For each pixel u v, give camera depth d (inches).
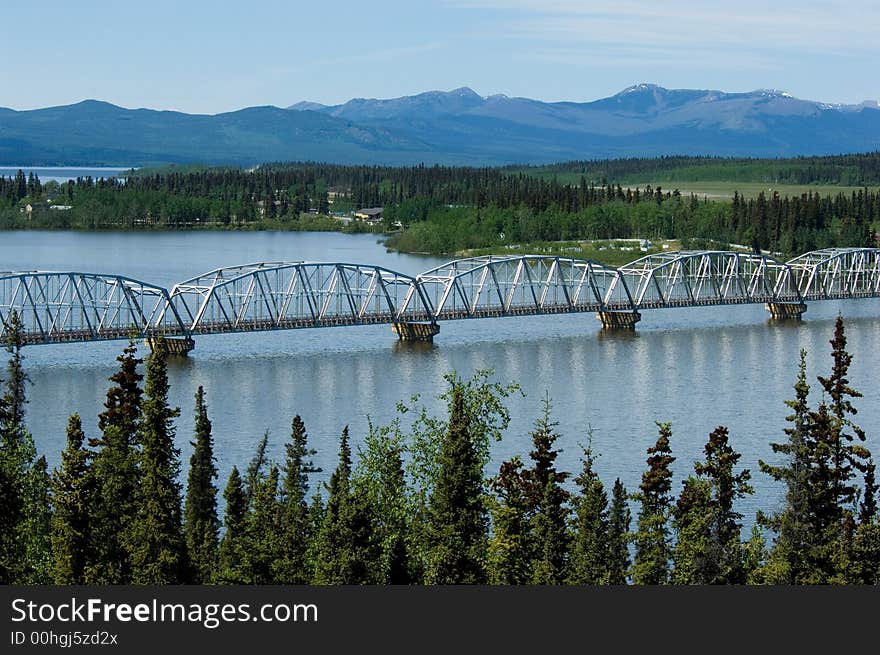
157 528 3961.6
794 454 4084.6
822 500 3937.0
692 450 6181.1
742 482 4069.9
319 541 3853.3
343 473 4148.6
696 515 3946.9
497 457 5890.8
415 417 6934.1
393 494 4003.4
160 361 4279.0
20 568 3777.1
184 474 5506.9
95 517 3843.5
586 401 7504.9
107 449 4261.8
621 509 4106.8
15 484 3860.7
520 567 3804.1
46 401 7155.5
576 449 6151.6
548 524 3855.8
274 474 4119.1
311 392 7682.1
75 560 3764.8
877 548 3912.4
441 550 3730.3
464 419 3907.5
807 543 3907.5
